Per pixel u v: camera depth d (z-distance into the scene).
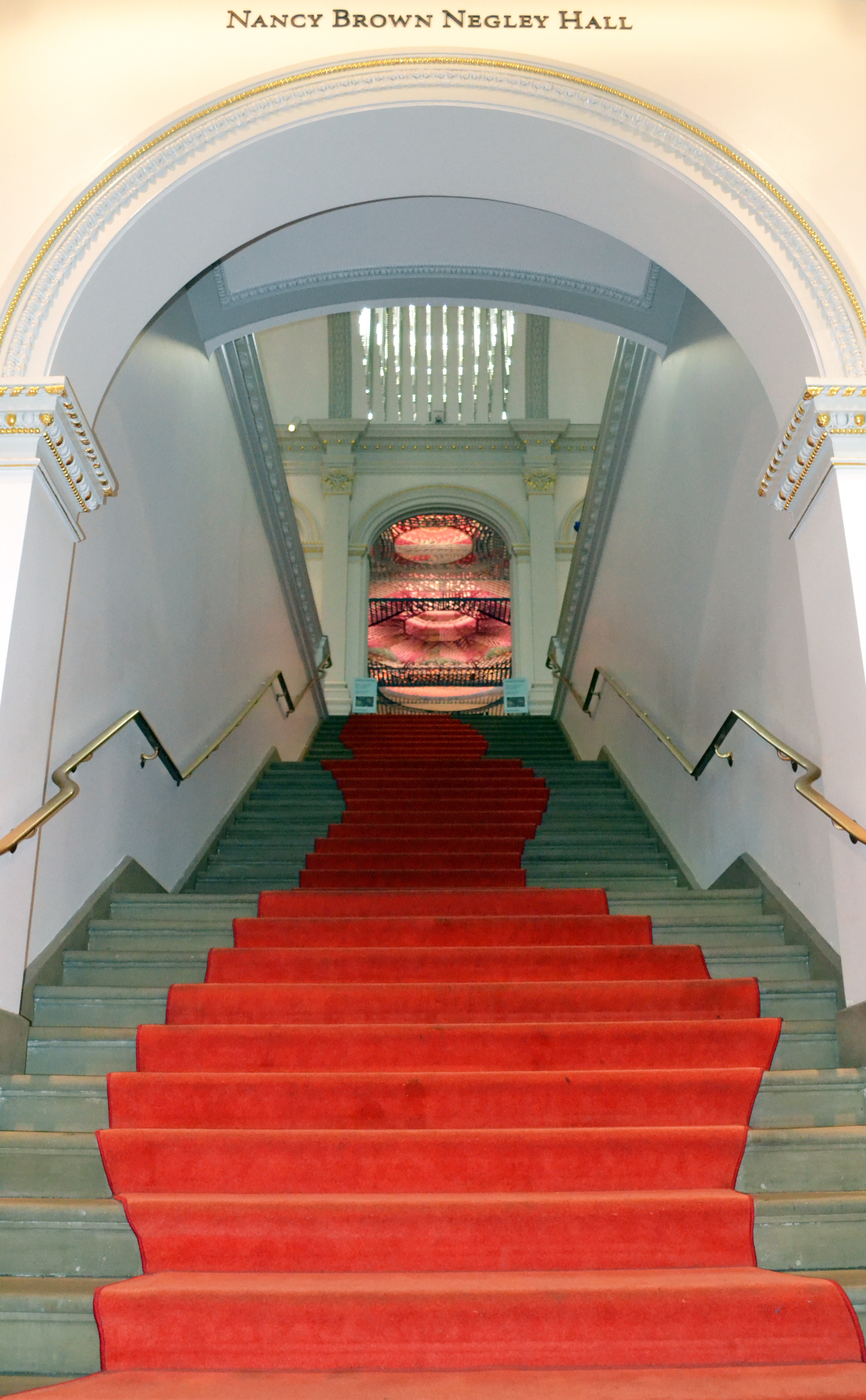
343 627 13.93
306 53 3.93
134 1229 2.50
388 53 3.88
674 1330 2.15
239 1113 2.93
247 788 7.11
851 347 3.42
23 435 3.28
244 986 3.52
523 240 5.15
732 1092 2.95
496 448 14.91
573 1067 3.20
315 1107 2.93
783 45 3.91
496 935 4.16
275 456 7.07
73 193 3.63
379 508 14.63
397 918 4.18
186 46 3.93
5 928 3.14
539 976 3.82
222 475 6.18
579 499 14.69
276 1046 3.23
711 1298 2.18
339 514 14.41
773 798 4.25
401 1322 2.16
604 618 7.75
